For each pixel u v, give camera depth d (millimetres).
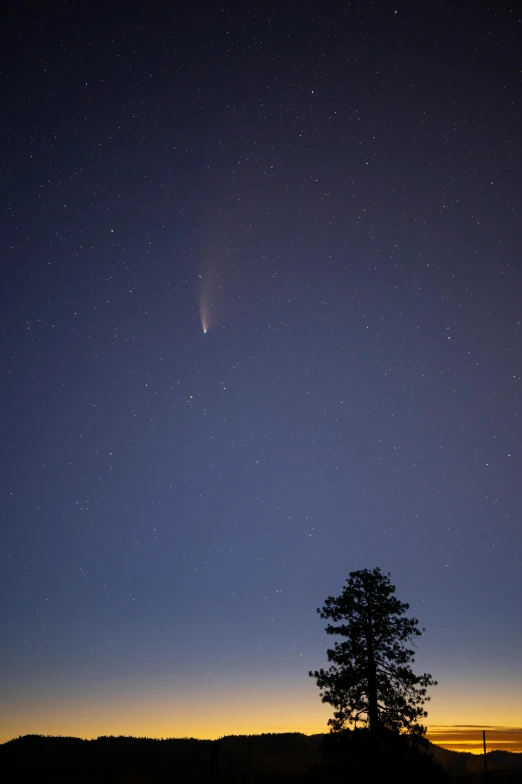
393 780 30609
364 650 33219
